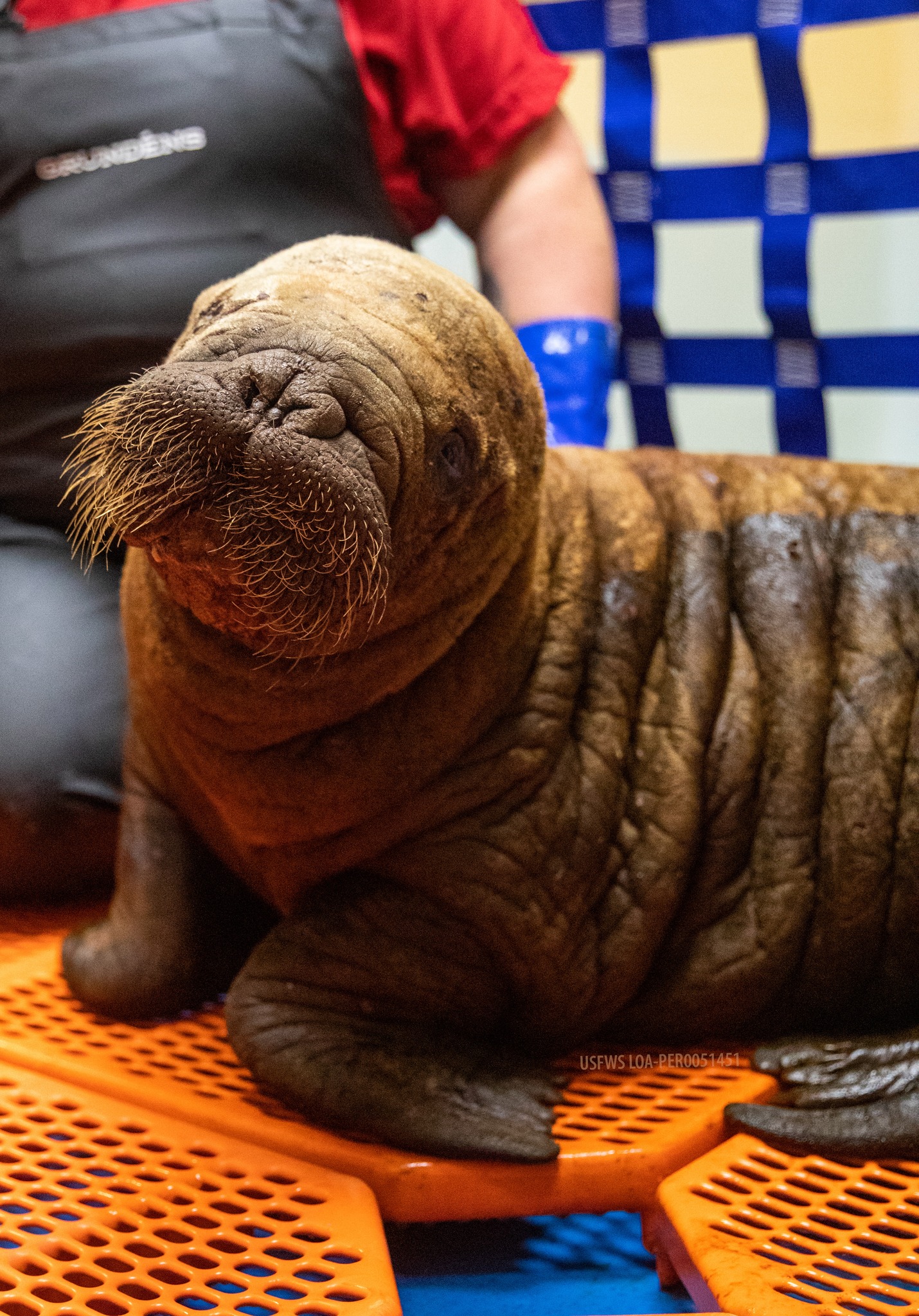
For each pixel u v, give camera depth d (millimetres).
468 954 1933
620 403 5086
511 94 3170
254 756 1861
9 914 2693
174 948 2119
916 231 4969
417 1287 1706
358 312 1651
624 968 2004
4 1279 1444
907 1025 2148
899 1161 1806
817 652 2105
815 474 2277
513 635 1927
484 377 1770
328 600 1566
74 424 2871
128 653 2055
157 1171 1690
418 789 1886
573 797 1958
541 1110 1819
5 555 2904
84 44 2848
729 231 5012
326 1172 1713
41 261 2826
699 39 3508
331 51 2879
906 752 2059
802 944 2064
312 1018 1887
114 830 2688
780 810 2064
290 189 2861
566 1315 1649
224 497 1483
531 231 3207
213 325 1628
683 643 2090
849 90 3824
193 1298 1556
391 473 1587
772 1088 1986
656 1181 1755
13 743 2623
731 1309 1443
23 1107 1842
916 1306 1471
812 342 3596
